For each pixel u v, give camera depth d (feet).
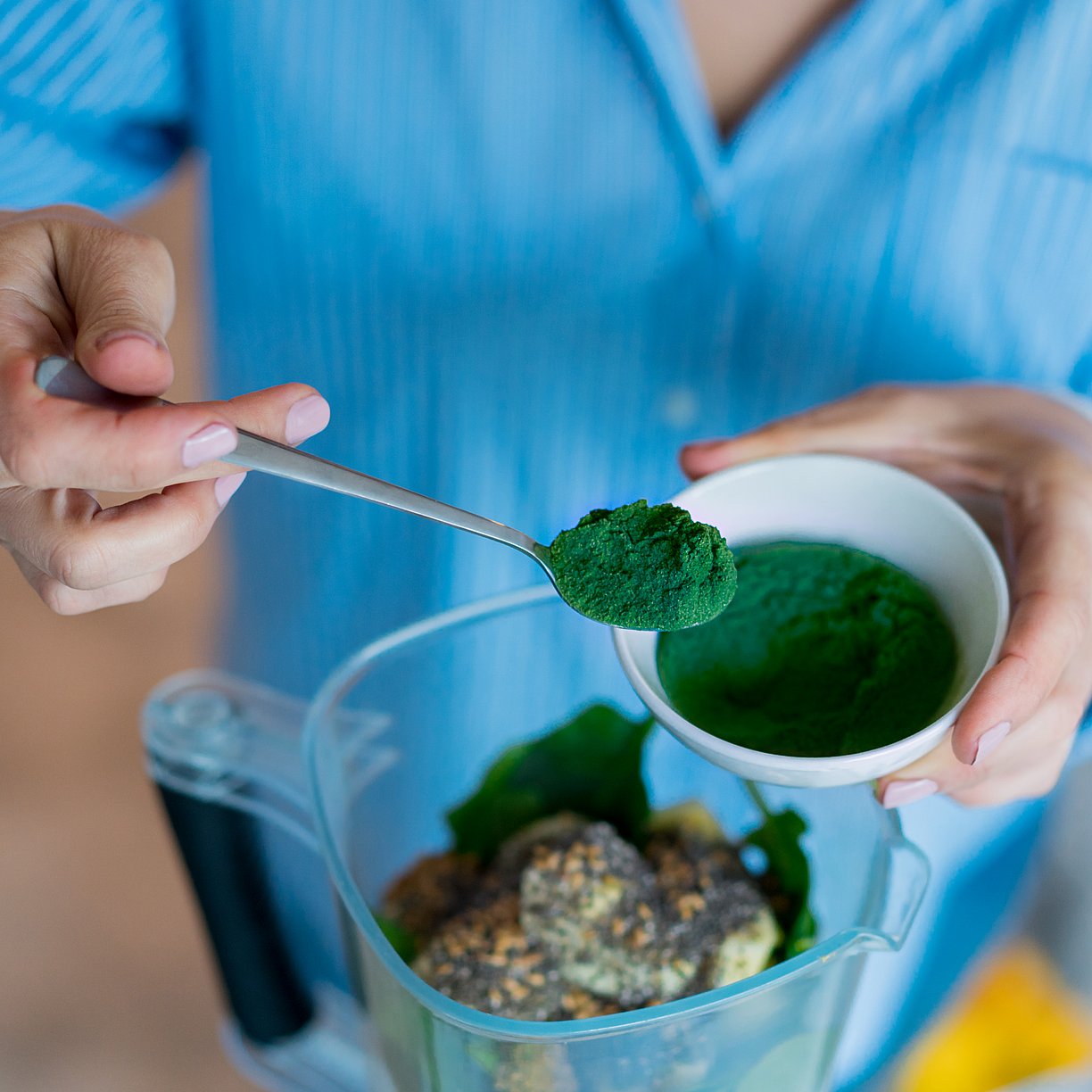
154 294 1.60
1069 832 3.02
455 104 2.29
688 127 2.20
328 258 2.45
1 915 3.79
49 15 2.29
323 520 2.56
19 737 4.33
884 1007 2.43
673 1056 1.54
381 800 1.84
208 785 1.83
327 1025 2.16
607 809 1.84
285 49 2.31
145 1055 3.44
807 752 1.65
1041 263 2.31
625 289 2.35
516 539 1.64
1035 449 1.85
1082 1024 2.89
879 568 1.74
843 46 2.13
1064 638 1.63
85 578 1.57
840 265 2.31
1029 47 2.15
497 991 1.63
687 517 1.65
